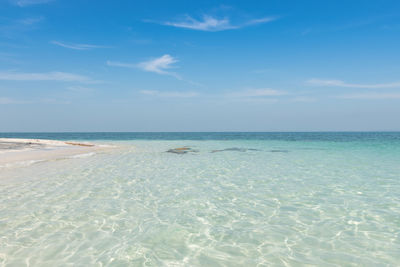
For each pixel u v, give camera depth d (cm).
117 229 551
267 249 468
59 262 413
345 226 578
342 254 452
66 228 551
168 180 1065
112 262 415
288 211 680
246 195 837
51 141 3042
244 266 410
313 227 572
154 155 2025
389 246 482
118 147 2928
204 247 474
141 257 434
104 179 1065
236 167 1427
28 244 474
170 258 432
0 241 484
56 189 884
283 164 1554
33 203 721
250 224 588
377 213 664
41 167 1334
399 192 877
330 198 802
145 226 570
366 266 413
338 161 1691
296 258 437
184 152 2309
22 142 2766
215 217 632
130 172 1241
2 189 871
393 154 2153
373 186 971
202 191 888
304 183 1022
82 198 780
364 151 2458
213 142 4350
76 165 1427
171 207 707
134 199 780
